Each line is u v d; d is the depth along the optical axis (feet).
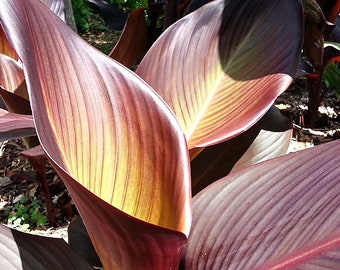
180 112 2.03
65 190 3.43
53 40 1.44
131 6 6.68
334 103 4.42
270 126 2.39
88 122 1.48
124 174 1.52
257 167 1.71
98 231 1.28
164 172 1.48
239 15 2.20
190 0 3.79
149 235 1.18
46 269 1.56
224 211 1.62
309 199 1.56
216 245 1.55
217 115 1.98
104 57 1.50
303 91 4.57
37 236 1.63
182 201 1.42
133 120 1.50
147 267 1.30
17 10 1.31
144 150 1.50
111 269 1.44
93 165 1.50
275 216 1.55
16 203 3.57
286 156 1.71
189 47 2.16
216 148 2.32
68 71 1.46
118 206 1.53
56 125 1.39
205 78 2.11
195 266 1.53
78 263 1.60
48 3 3.55
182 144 1.47
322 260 1.40
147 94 1.49
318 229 1.47
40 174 3.07
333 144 1.71
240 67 2.12
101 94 1.49
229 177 1.70
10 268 1.52
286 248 1.46
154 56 2.14
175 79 2.10
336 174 1.60
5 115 2.06
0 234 1.60
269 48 2.11
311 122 4.05
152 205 1.51
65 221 3.33
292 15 2.13
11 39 1.24
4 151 4.16
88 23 6.57
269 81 2.00
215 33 2.19
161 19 5.07
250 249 1.50
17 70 2.83
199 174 2.24
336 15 3.92
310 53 3.67
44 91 1.37
